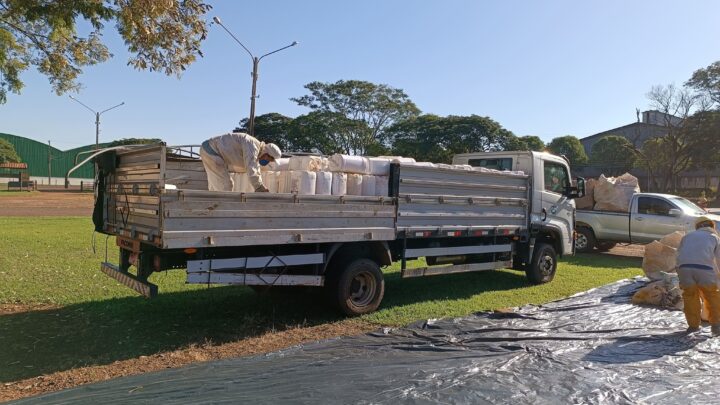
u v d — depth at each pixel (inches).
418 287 369.7
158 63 398.9
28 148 3681.1
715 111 2034.9
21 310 277.1
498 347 221.9
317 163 271.1
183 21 392.8
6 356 209.5
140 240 229.9
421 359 203.8
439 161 2201.0
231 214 226.5
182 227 213.6
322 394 166.6
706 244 248.5
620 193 586.9
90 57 454.6
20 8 354.0
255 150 255.3
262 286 269.3
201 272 226.1
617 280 410.3
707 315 271.3
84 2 349.7
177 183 302.4
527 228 376.2
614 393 172.2
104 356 211.5
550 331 250.7
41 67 434.9
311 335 247.0
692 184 2647.6
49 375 190.2
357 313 278.4
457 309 301.9
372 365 195.5
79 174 3555.6
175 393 167.2
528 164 385.7
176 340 234.8
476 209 336.5
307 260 258.1
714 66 2007.9
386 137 2449.6
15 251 468.4
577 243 611.5
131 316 270.5
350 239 268.7
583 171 2714.1
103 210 282.2
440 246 326.6
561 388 175.5
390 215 286.7
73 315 269.3
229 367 193.6
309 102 2469.2
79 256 451.2
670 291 307.9
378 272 286.5
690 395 172.2
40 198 1619.1
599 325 263.0
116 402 159.9
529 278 389.7
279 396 164.9
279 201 241.0
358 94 2404.0
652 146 2293.3
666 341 235.0
